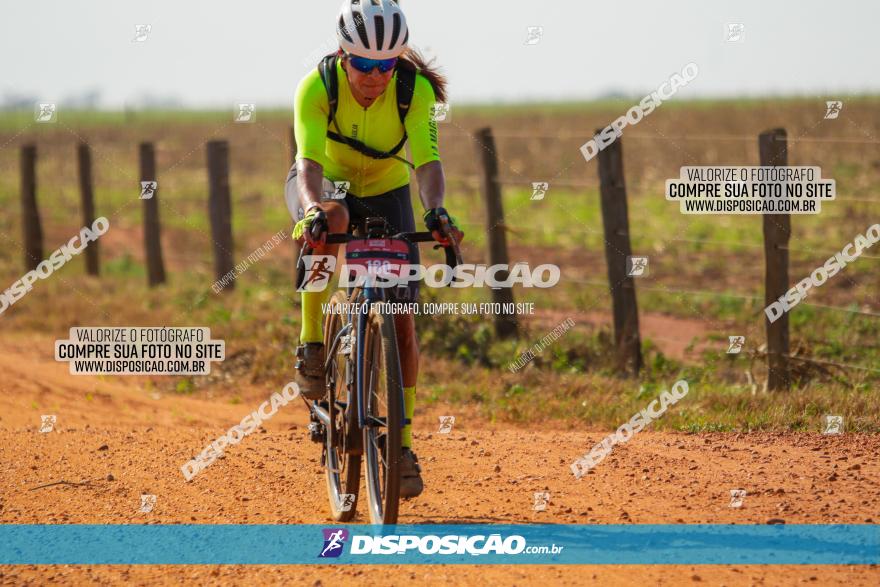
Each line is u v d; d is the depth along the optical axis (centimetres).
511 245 4672
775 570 1129
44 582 1162
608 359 2580
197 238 5431
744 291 3572
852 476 1527
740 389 2242
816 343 2619
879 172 6250
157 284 4025
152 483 1591
